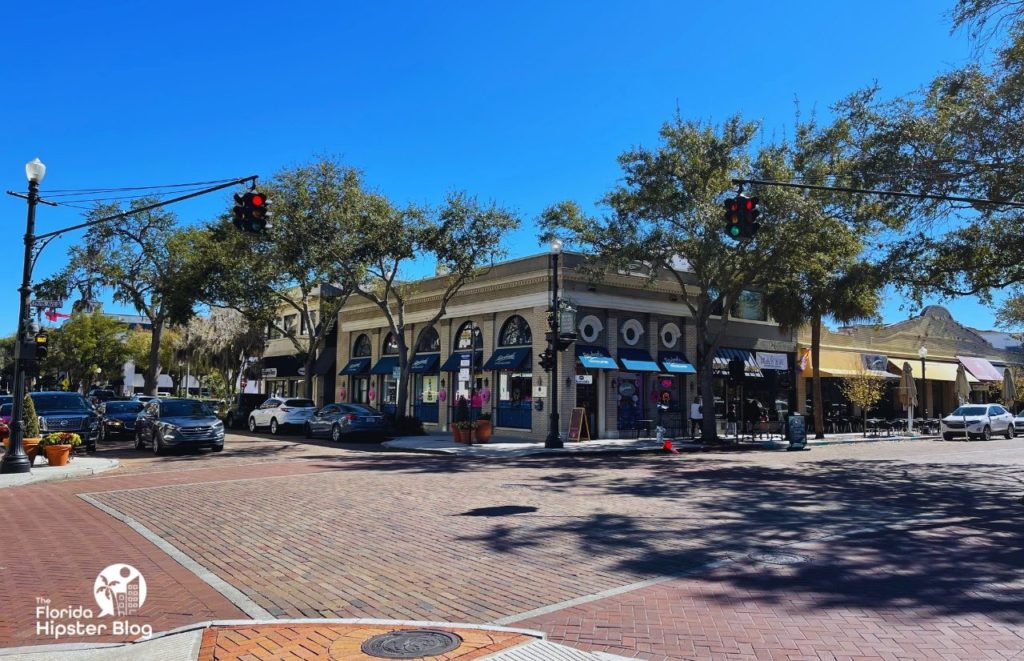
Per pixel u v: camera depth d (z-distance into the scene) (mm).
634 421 28984
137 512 11023
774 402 34531
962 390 36438
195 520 10320
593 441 26594
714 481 15273
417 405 34219
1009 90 14906
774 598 6562
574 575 7371
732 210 13914
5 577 7199
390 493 12930
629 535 9328
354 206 25797
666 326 30547
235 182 15102
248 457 20141
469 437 25031
